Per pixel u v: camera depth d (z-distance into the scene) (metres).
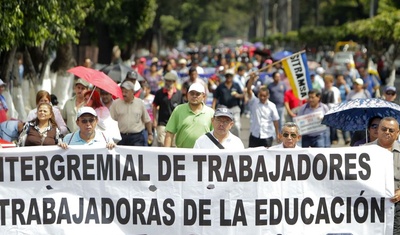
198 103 26.80
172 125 27.16
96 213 20.98
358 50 138.88
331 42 126.31
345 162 21.12
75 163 20.92
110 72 45.94
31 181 20.92
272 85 50.16
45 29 39.34
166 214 21.00
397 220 21.73
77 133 23.81
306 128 37.38
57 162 20.92
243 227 21.11
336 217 21.20
